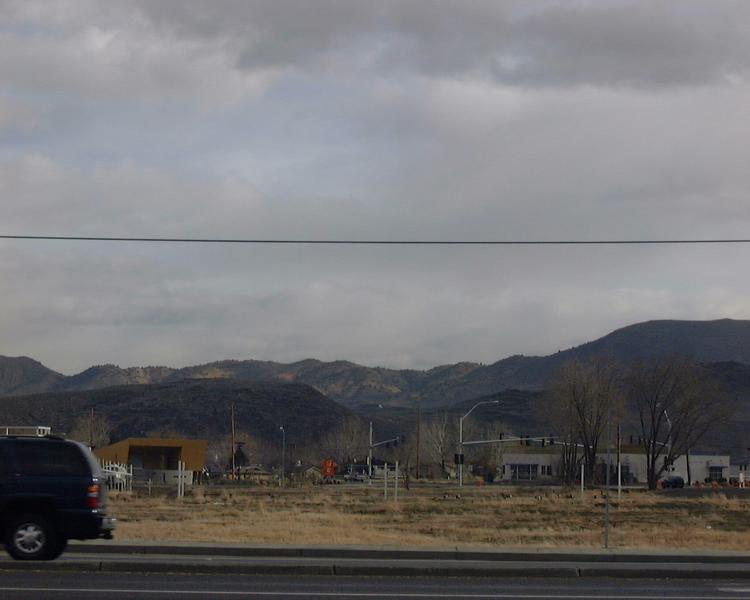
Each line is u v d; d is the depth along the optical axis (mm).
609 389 95500
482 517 46344
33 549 19703
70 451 20172
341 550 22781
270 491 75562
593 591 17453
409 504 56844
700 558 22531
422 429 140250
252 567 19547
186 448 95500
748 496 71375
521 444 131375
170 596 15703
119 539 26719
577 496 67875
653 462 92500
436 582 18578
